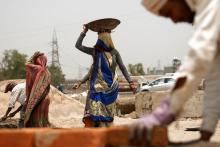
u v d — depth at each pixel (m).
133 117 19.62
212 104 3.71
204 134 3.74
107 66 8.74
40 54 10.36
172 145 3.42
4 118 11.43
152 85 35.56
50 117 16.69
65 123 15.12
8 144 3.30
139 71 100.56
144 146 2.81
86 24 8.88
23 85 11.38
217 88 3.70
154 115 2.79
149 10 3.26
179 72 2.84
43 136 3.24
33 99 10.06
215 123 3.74
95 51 8.89
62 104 17.95
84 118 8.75
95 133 3.19
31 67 10.23
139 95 19.36
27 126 10.17
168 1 3.19
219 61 3.62
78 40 8.92
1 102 17.00
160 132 3.27
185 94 2.79
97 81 8.71
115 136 3.15
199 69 2.77
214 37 2.79
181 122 13.41
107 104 8.66
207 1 2.92
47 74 10.24
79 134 3.20
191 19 3.25
